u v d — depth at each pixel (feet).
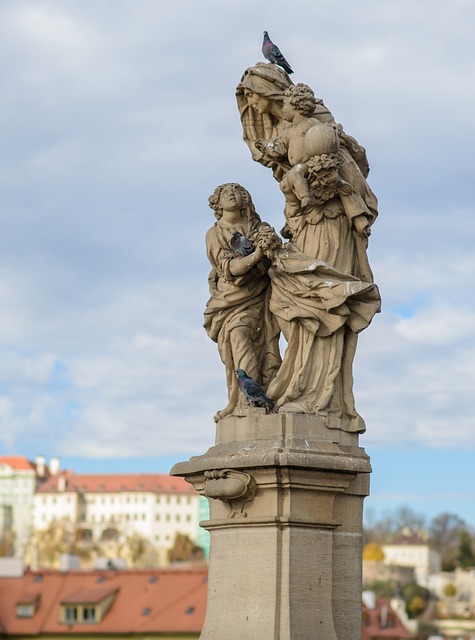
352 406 51.39
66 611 222.28
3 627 222.48
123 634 215.72
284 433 50.06
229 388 53.06
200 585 221.25
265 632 49.16
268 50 54.29
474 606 527.40
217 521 51.08
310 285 51.08
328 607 49.67
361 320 51.47
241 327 52.90
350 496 50.80
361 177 52.44
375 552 615.57
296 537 49.52
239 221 54.19
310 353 51.37
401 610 367.45
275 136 54.24
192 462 51.78
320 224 52.24
